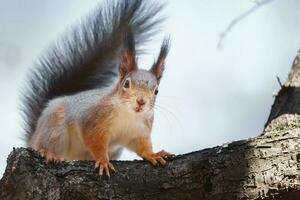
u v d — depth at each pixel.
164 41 10.18
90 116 9.63
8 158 7.67
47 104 11.17
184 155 7.99
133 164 8.02
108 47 11.83
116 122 9.55
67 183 7.62
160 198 7.70
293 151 7.48
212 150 7.88
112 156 10.54
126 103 9.38
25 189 7.51
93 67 11.84
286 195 7.37
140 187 7.75
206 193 7.63
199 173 7.71
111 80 11.77
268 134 7.82
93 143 9.54
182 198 7.69
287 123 8.82
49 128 10.18
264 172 7.46
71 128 10.14
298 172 7.34
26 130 11.44
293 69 10.27
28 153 7.70
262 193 7.40
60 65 11.95
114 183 7.75
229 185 7.55
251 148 7.68
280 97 9.86
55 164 7.77
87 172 7.77
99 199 7.64
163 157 8.09
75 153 10.39
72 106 10.13
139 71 9.70
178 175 7.76
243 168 7.56
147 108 9.36
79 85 11.78
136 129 9.56
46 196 7.50
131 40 9.84
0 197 7.55
